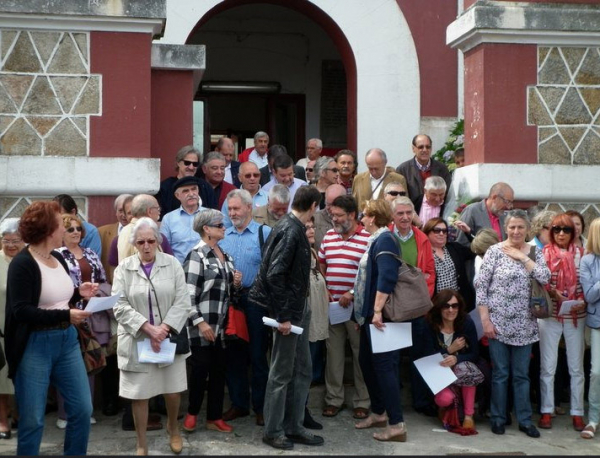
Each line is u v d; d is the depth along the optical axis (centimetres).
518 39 978
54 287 661
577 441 822
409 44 1357
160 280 750
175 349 746
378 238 803
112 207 929
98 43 927
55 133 923
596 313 835
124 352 743
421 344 852
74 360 670
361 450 784
